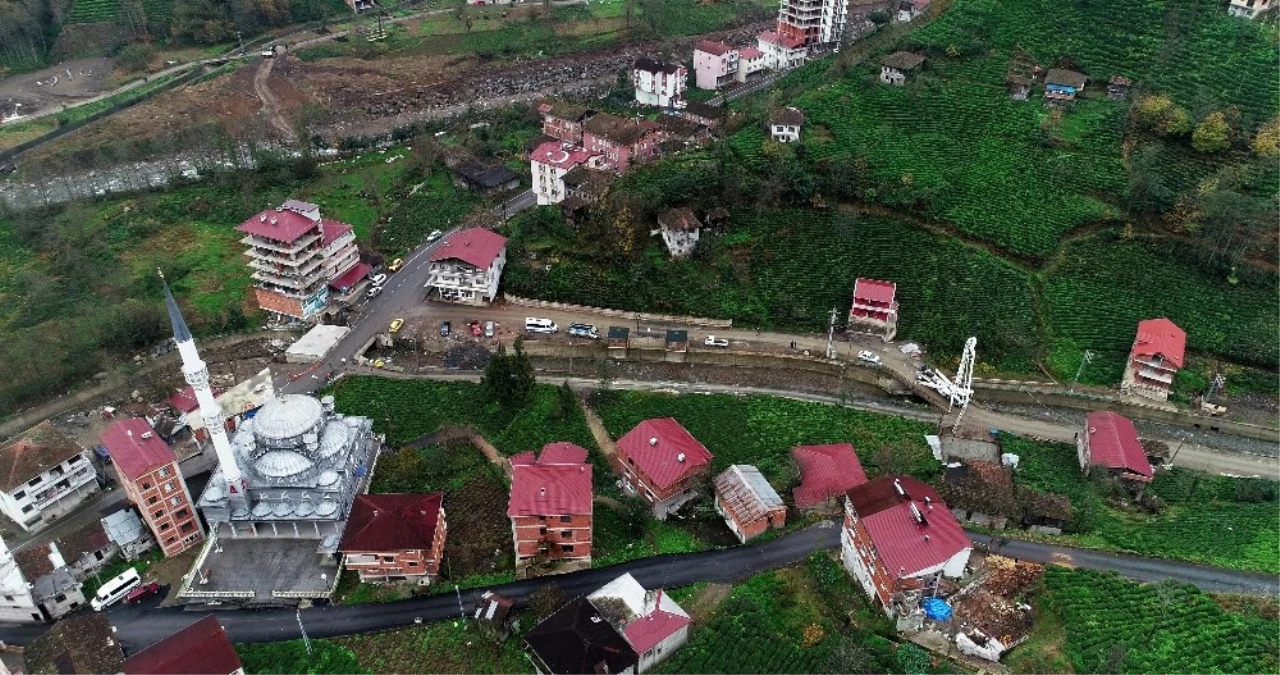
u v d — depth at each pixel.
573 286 147.38
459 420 123.25
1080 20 182.38
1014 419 127.69
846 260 148.88
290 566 99.50
